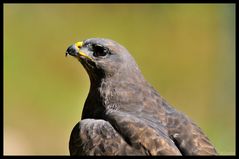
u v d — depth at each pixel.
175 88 23.95
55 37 24.02
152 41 24.48
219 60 24.33
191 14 24.67
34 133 21.92
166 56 24.34
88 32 24.42
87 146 10.23
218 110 23.41
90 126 10.40
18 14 23.98
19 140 21.53
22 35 23.72
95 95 11.39
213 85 23.95
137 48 24.34
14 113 22.17
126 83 11.27
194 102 23.69
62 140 21.86
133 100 11.11
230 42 24.31
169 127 10.41
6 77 22.70
